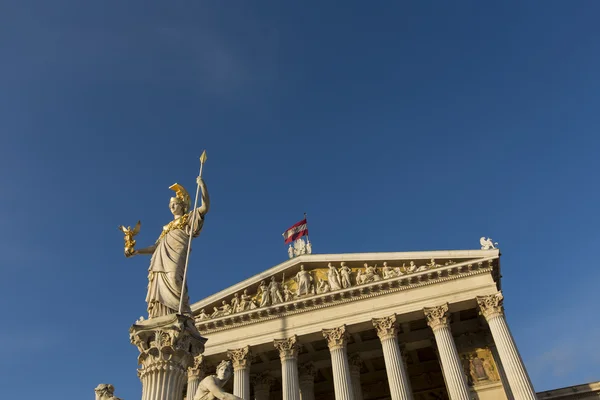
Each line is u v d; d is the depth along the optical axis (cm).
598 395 4662
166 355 1211
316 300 4425
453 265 4247
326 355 4816
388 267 4553
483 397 4134
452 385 3734
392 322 4144
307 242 5069
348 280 4494
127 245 1491
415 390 5156
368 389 5216
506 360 3725
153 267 1403
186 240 1461
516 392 3572
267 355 4778
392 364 3956
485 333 4475
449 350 3909
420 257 4428
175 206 1569
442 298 4175
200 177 1581
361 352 4719
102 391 1125
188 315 1330
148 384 1185
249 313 4500
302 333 4341
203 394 938
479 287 4147
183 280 1362
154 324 1255
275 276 4806
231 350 4397
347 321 4275
